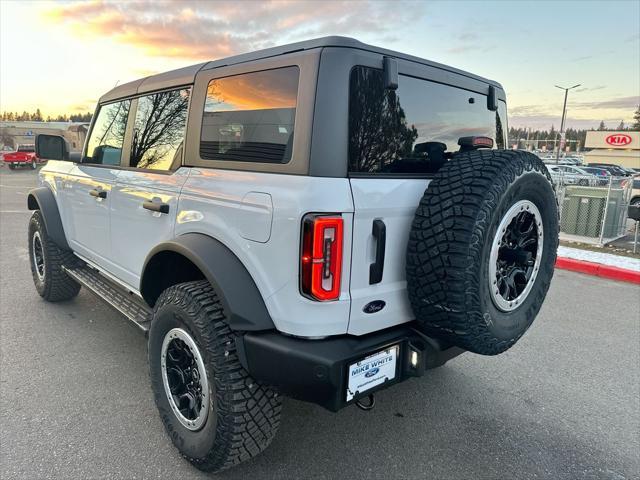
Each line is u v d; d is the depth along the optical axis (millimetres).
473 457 2689
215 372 2199
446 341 2312
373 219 2090
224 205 2283
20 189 18766
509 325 2357
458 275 2010
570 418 3119
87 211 3840
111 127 3629
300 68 2049
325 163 1962
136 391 3264
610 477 2549
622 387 3553
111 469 2492
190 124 2650
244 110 2301
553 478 2533
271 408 2270
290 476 2488
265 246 2078
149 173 2967
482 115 2959
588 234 9508
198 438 2389
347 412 3119
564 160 43469
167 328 2498
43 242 4594
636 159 49406
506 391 3463
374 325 2188
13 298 5137
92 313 4719
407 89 2365
